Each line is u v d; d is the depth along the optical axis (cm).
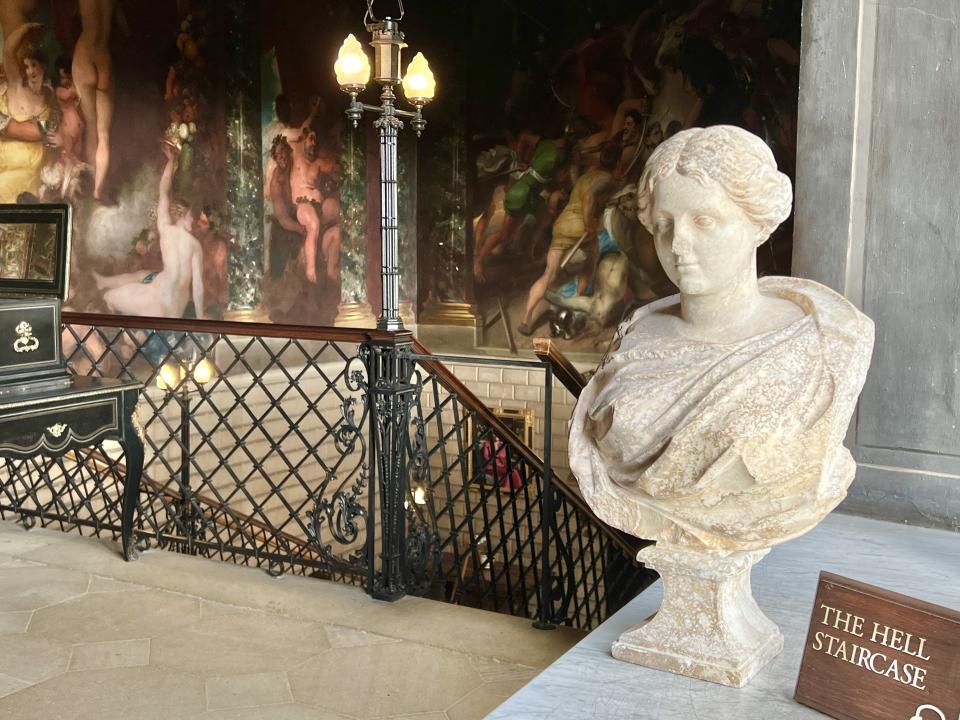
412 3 1238
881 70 310
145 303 919
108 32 867
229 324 396
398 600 356
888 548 293
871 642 187
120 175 888
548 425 334
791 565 278
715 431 189
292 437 988
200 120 970
